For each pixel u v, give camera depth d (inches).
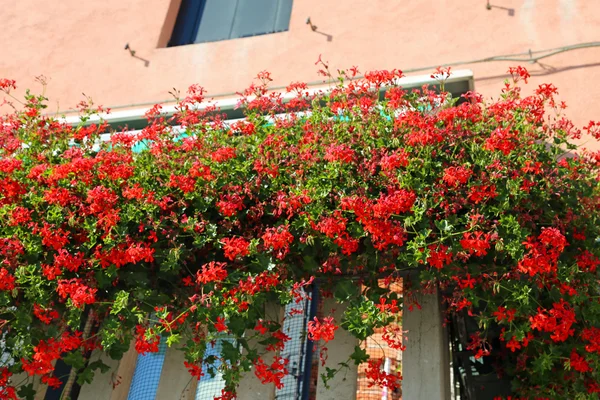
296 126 185.3
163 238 167.8
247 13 308.8
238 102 200.5
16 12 326.3
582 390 154.4
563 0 253.1
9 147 190.7
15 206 169.2
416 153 167.0
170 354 176.6
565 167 172.1
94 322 172.9
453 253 153.6
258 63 279.7
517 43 248.5
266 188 171.5
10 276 154.0
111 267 161.3
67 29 315.3
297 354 208.1
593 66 235.6
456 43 256.4
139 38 303.6
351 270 165.6
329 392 166.2
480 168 163.5
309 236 158.6
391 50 263.6
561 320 151.1
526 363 165.9
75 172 172.2
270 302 169.5
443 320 173.0
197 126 191.0
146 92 286.4
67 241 162.2
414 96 182.5
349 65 266.1
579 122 225.5
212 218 172.7
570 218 161.3
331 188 163.8
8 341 156.3
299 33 280.8
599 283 163.9
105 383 173.2
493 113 174.1
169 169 176.7
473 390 189.3
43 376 162.1
